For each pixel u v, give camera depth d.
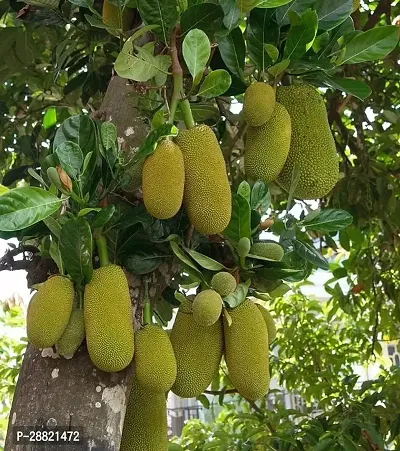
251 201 1.40
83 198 1.20
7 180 2.46
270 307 3.87
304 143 1.45
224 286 1.25
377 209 3.07
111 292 1.11
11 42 2.83
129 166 1.21
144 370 1.13
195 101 1.44
